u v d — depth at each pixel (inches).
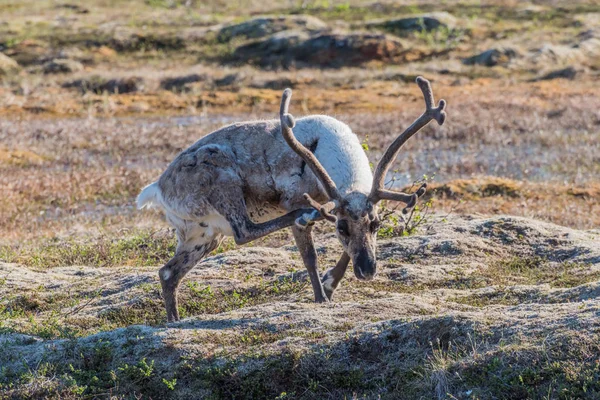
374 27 3944.4
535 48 3592.5
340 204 791.1
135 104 2962.6
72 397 708.0
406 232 1102.4
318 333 747.4
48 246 1259.2
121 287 992.9
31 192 1723.7
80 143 2272.4
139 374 722.2
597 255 973.8
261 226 833.5
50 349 771.4
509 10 4330.7
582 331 663.1
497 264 989.8
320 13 4475.9
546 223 1112.8
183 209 872.3
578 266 952.3
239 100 3014.3
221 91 3189.0
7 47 3905.0
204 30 4030.5
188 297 935.7
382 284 933.8
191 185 863.1
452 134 2285.9
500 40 3821.4
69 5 4963.1
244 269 1014.4
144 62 3732.8
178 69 3570.4
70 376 730.2
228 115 2822.3
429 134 2293.3
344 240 801.6
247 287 952.3
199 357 733.3
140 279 1000.9
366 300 853.8
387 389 681.6
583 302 738.2
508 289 856.9
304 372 704.4
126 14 4633.4
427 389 662.5
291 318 785.6
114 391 715.4
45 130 2440.9
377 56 3602.4
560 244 1032.8
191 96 3070.9
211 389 706.2
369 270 778.2
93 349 759.1
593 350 644.7
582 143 2177.7
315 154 853.2
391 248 1040.2
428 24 3934.5
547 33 3868.1
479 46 3727.9
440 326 717.3
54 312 922.1
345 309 805.9
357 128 2380.7
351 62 3590.1
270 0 4977.9
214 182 856.9
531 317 712.4
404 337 717.9
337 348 718.5
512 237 1056.8
